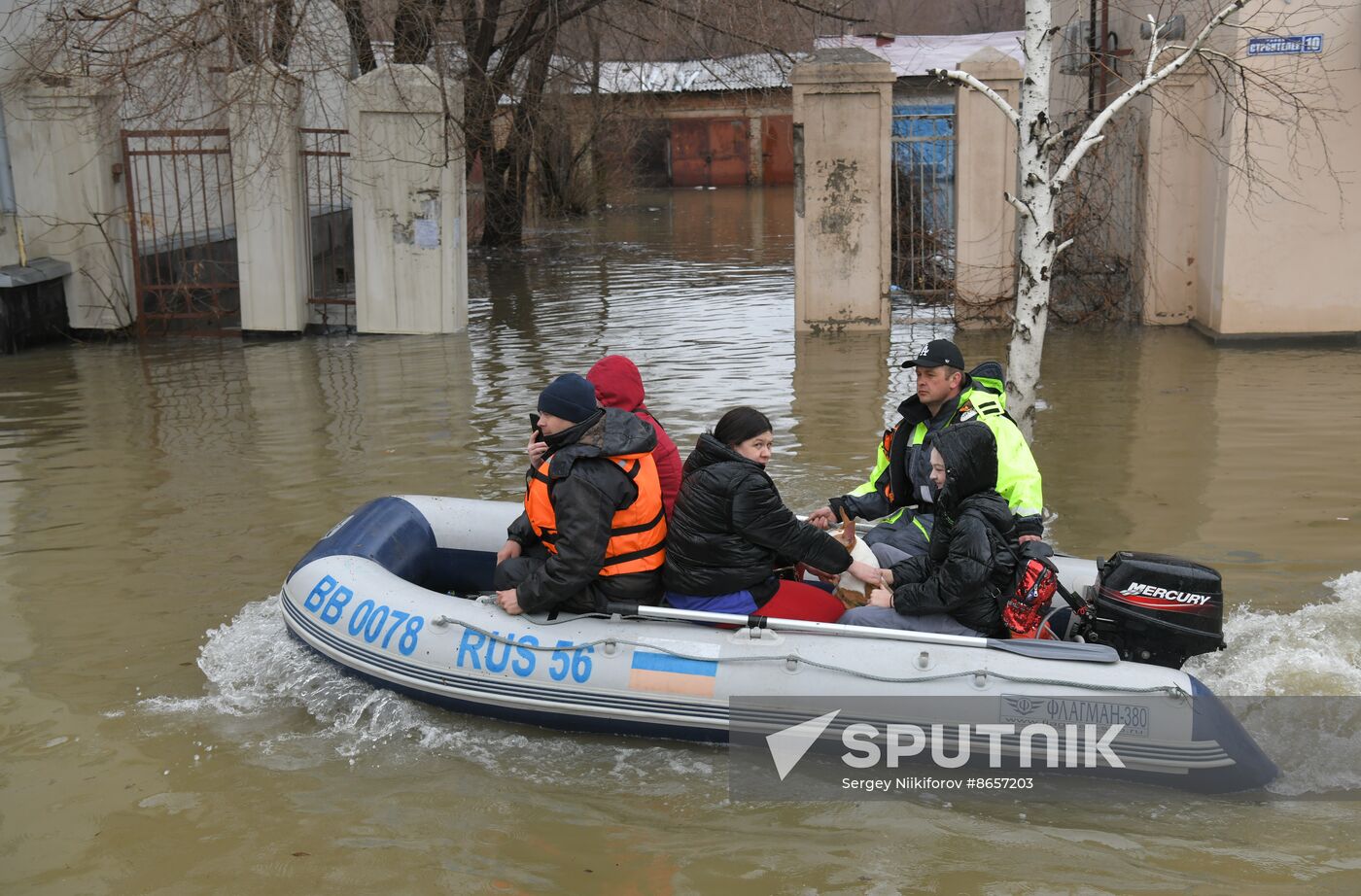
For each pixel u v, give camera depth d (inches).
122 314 526.9
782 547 187.0
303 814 166.2
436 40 528.7
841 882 149.4
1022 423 306.8
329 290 667.4
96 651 217.3
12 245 506.3
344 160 751.7
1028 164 296.2
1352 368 422.0
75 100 501.7
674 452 203.2
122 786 173.6
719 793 172.1
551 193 1098.1
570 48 880.3
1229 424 354.0
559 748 185.3
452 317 532.1
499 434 355.6
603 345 502.3
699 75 1488.7
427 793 171.9
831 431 355.6
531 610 191.3
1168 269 505.0
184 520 285.0
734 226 1008.9
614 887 149.0
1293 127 450.0
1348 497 286.2
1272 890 145.5
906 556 206.5
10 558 262.1
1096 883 148.1
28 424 378.3
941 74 303.6
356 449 343.3
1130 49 498.3
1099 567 189.8
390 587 205.0
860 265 517.0
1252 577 240.2
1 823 164.4
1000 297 512.4
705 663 183.6
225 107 494.9
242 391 423.2
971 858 154.4
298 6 547.5
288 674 206.8
